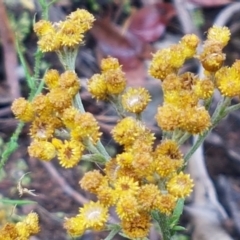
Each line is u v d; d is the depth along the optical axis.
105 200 0.28
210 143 0.49
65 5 0.56
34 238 0.44
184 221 0.45
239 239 0.44
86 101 0.50
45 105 0.29
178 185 0.27
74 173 0.47
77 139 0.29
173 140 0.29
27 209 0.45
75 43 0.30
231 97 0.29
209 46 0.29
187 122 0.28
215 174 0.48
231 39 0.57
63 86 0.29
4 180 0.47
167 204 0.27
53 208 0.46
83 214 0.28
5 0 0.55
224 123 0.50
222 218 0.45
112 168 0.29
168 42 0.56
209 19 0.59
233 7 0.59
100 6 0.57
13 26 0.54
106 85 0.30
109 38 0.54
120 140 0.28
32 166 0.48
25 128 0.49
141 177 0.28
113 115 0.49
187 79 0.30
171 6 0.57
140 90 0.29
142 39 0.54
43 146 0.29
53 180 0.47
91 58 0.54
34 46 0.54
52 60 0.53
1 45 0.53
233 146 0.49
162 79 0.30
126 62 0.53
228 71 0.29
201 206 0.45
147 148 0.28
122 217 0.27
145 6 0.56
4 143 0.49
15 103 0.30
